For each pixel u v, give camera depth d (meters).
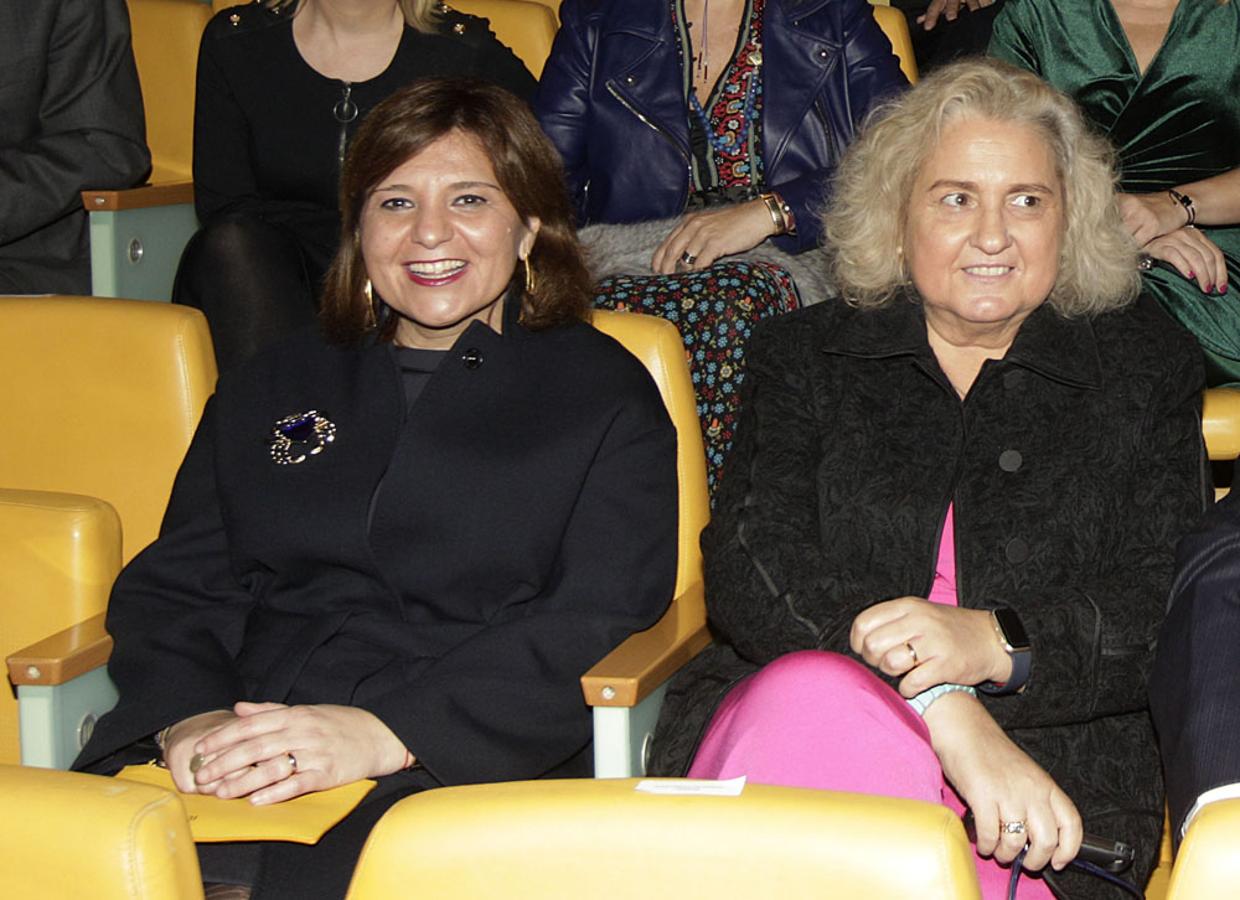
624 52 3.23
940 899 1.08
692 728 2.10
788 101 3.18
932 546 2.11
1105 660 1.96
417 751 2.02
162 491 2.38
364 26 3.43
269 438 2.23
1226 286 2.93
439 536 2.15
